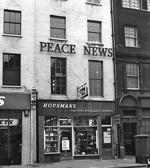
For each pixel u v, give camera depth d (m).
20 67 23.75
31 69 23.95
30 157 23.06
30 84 23.77
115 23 27.39
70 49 25.42
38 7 24.86
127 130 26.80
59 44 25.16
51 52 24.80
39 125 23.64
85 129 25.34
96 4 26.91
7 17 23.94
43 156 23.42
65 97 24.77
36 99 23.78
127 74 27.33
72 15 25.92
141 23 28.61
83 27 26.16
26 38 24.11
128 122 26.62
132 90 27.20
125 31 27.94
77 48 25.70
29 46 24.12
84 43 26.02
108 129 25.94
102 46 26.59
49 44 24.78
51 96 24.38
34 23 24.53
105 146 25.64
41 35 24.64
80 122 25.28
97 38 26.77
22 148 22.92
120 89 26.72
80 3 26.36
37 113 23.78
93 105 25.52
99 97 25.98
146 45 28.45
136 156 21.64
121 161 23.30
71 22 25.81
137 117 26.94
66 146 24.56
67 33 25.53
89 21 26.62
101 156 25.17
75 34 25.80
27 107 23.31
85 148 25.16
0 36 23.41
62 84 25.09
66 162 23.06
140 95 27.39
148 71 28.16
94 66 26.36
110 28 27.16
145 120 27.36
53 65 24.97
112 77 26.61
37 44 24.45
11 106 22.91
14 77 23.66
